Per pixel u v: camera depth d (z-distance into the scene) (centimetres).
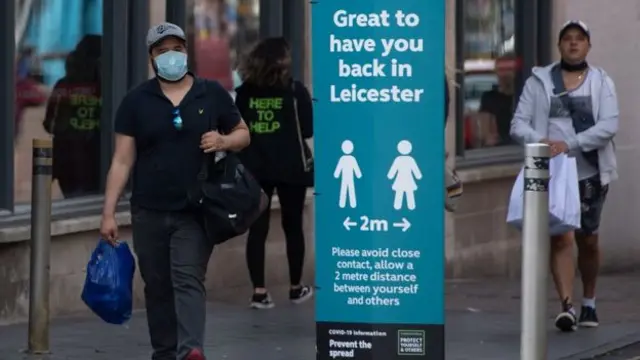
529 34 5594
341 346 2469
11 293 3506
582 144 3519
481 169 5128
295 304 4028
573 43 3538
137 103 2689
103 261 2747
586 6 5519
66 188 3762
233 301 4062
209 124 2688
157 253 2720
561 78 3559
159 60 2659
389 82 2392
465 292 4619
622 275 5381
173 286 2708
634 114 5531
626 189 5538
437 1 2361
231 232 2680
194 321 2691
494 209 5266
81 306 3728
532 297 2536
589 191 3559
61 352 3117
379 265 2439
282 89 3872
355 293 2455
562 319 3534
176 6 4131
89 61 3838
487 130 5366
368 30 2384
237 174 2688
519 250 5406
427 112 2391
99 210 3791
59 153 3747
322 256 2455
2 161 3534
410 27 2373
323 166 2431
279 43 3888
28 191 3650
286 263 4456
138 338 3344
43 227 3033
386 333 2455
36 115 3678
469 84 5231
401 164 2408
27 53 3650
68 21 3769
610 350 3319
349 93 2406
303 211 4359
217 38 4300
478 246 5191
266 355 3162
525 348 2544
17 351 3095
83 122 3822
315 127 2422
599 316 3956
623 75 5506
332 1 2389
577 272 5094
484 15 5334
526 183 2541
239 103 3891
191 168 2680
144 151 2702
